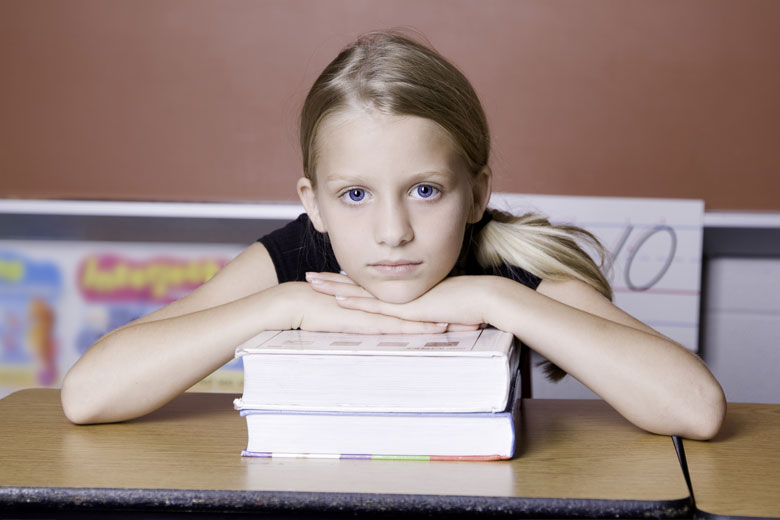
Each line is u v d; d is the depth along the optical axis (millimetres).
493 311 792
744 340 2230
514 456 707
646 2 2184
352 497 610
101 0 2273
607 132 2230
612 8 2191
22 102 2318
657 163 2229
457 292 801
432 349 684
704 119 2205
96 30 2285
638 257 2072
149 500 622
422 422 688
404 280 788
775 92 2180
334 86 791
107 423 828
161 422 831
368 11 2232
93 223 2248
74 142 2320
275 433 704
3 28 2297
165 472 667
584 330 779
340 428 696
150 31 2273
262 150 2285
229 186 2305
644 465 684
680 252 2064
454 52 2236
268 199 2297
